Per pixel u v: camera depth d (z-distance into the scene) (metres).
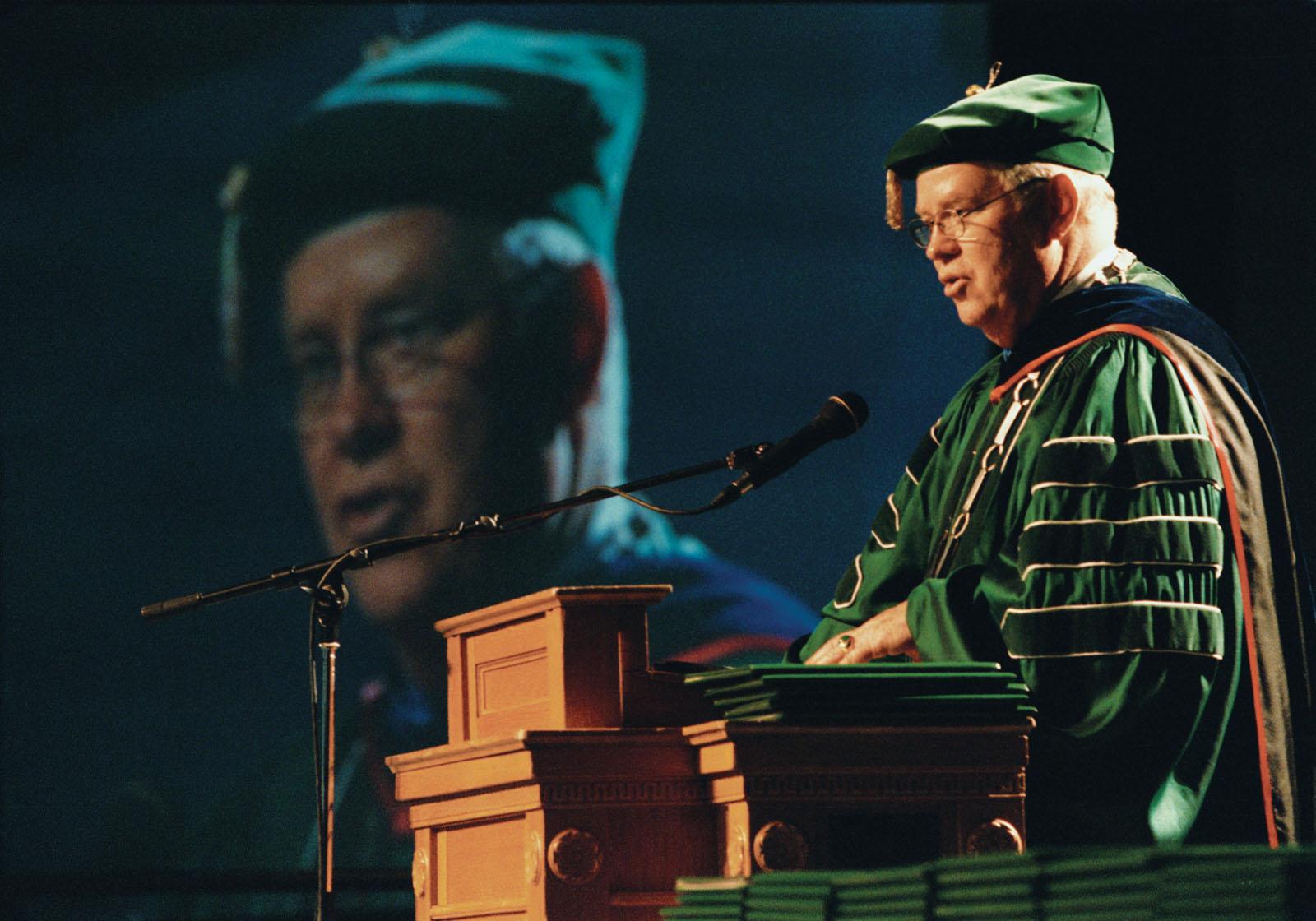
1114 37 17.80
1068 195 11.38
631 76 24.42
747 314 24.34
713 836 8.48
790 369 24.41
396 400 23.66
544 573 23.66
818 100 24.72
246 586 10.23
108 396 23.39
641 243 24.27
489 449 23.73
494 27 24.39
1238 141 17.62
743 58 24.61
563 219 24.16
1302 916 5.86
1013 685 8.52
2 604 22.94
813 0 24.72
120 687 23.02
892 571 12.12
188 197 23.75
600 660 8.75
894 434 24.33
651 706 8.78
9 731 22.78
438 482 23.61
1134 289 11.20
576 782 8.32
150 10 23.75
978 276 11.45
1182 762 9.98
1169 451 10.24
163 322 23.55
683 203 24.42
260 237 23.81
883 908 6.89
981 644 10.40
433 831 9.63
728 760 8.12
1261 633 10.28
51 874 22.45
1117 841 9.77
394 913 20.70
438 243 23.88
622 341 24.11
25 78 23.48
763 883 7.48
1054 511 10.21
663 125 24.44
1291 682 10.52
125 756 22.95
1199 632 9.87
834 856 8.16
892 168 11.73
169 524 23.34
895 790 8.27
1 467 23.03
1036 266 11.38
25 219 23.36
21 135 23.41
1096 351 10.84
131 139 23.67
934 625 10.46
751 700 8.36
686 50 24.55
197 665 23.14
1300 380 17.47
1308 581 10.86
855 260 24.59
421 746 23.22
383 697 23.38
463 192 24.00
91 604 23.11
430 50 24.25
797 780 8.16
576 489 23.86
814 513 24.03
